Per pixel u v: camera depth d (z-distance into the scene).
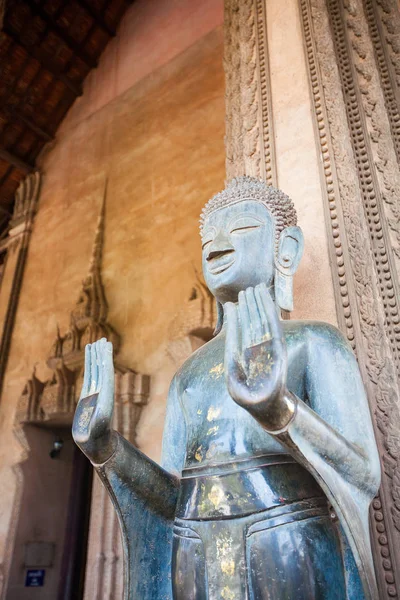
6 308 9.88
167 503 1.49
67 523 8.30
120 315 7.92
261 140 2.81
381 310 2.11
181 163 8.40
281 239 1.70
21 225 10.77
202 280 7.06
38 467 8.23
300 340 1.43
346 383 1.35
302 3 3.10
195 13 9.66
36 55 10.07
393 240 2.26
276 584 1.13
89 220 9.41
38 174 11.12
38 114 11.01
